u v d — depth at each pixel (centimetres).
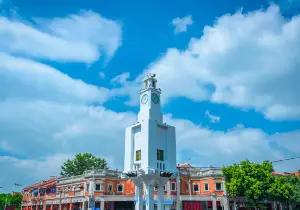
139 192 3841
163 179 3791
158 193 3762
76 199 6800
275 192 6122
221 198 6244
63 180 7569
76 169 9806
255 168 6147
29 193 9044
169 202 6159
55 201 7569
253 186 5944
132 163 3916
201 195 6369
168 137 3997
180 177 6494
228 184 6194
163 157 3872
